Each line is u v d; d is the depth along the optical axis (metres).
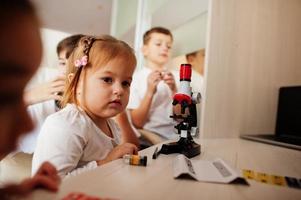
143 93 1.25
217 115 1.04
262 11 1.14
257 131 1.15
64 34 1.42
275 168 0.55
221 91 1.05
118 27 1.56
